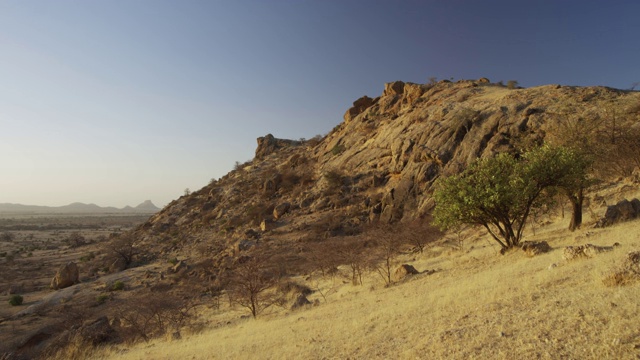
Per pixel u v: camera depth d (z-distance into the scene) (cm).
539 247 1800
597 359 526
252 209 6956
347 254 3266
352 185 6612
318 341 1197
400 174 6009
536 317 780
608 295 773
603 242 1655
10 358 2059
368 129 8356
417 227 4047
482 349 691
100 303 4169
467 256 2667
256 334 1648
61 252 9175
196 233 7400
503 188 2016
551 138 3519
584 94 5356
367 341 1045
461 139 5744
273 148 12212
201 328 2489
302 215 6284
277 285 3525
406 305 1402
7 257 7988
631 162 3294
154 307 2792
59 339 2277
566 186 2181
